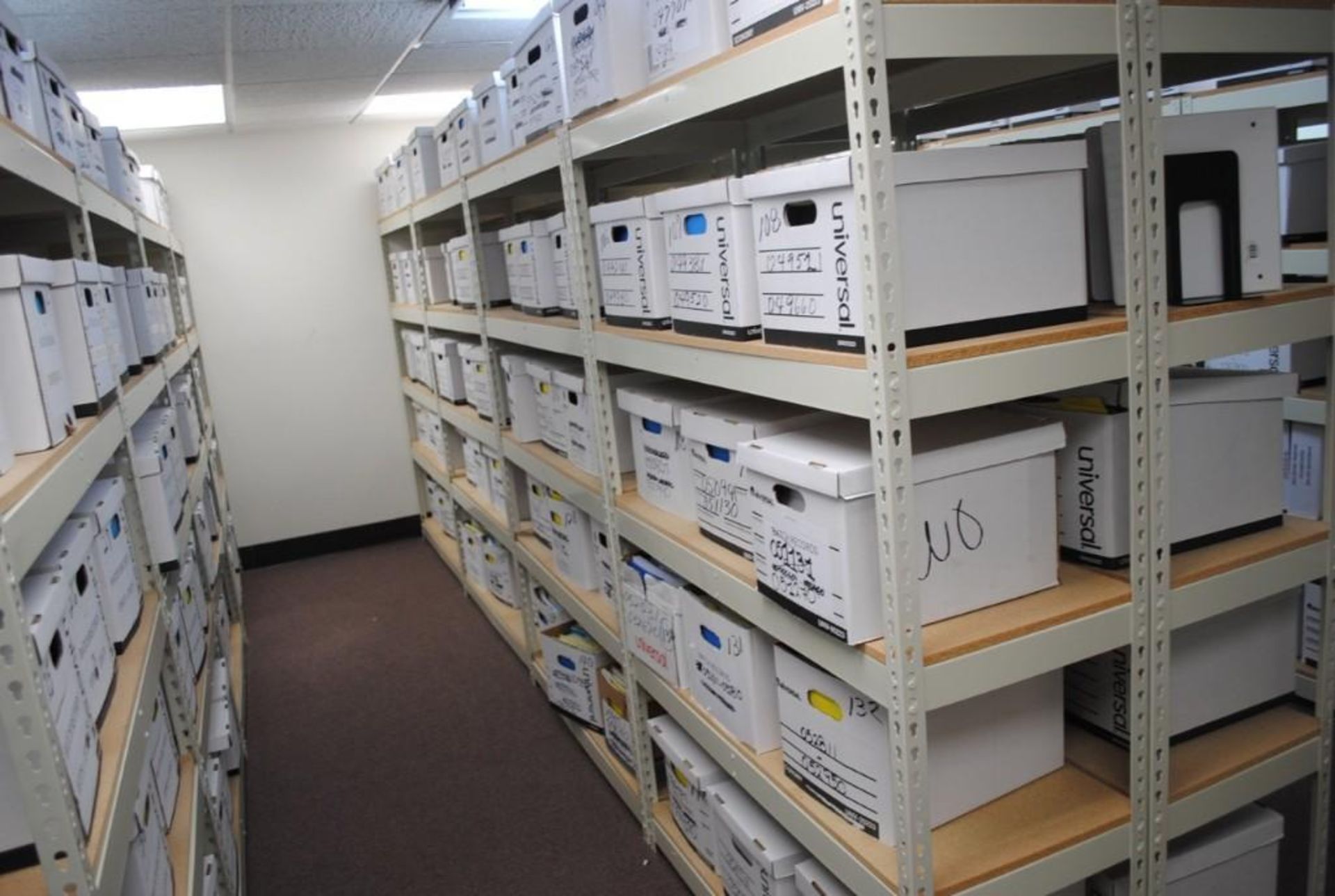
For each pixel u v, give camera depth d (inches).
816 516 45.3
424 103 169.3
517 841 90.7
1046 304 44.7
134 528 68.2
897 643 41.7
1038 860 47.3
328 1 96.7
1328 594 55.5
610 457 80.5
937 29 38.3
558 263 95.8
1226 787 53.5
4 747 37.7
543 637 107.4
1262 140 48.3
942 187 41.1
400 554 187.5
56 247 102.9
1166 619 49.4
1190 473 51.6
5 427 40.9
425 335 164.1
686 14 53.2
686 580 68.2
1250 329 49.3
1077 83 60.9
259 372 182.4
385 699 123.7
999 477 46.0
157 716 65.0
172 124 158.2
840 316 43.5
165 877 57.3
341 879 87.3
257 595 169.2
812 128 69.2
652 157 92.0
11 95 56.6
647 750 85.5
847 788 51.9
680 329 62.1
